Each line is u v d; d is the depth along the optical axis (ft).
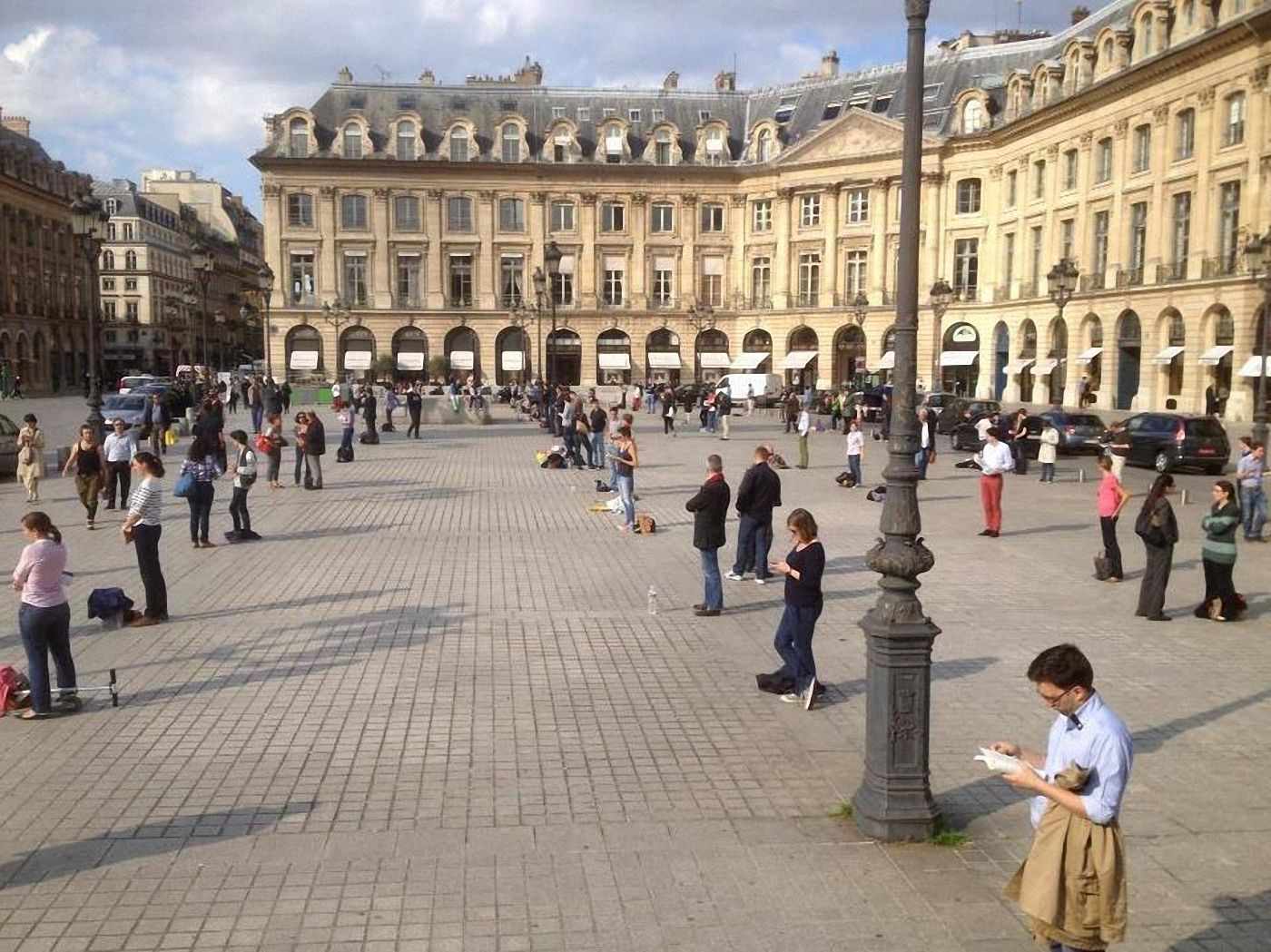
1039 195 199.72
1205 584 48.73
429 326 242.78
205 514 58.70
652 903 21.22
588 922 20.53
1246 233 142.72
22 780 27.22
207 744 29.68
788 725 31.42
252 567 53.11
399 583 49.78
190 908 21.09
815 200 238.48
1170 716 32.60
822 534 63.98
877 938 19.99
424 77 249.75
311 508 72.95
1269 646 40.27
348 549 58.08
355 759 28.66
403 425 155.12
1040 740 30.32
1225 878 22.54
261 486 84.69
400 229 240.73
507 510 72.49
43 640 31.60
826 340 237.45
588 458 100.58
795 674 33.50
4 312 244.01
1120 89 169.89
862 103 240.53
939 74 230.48
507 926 20.40
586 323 246.88
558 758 28.81
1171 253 160.66
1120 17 182.29
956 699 33.81
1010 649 39.55
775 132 244.01
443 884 21.99
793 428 157.48
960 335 221.66
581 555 56.70
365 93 245.24
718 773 27.84
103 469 65.00
